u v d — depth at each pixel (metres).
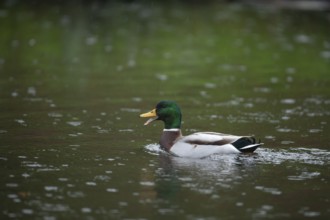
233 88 21.30
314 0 46.75
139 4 45.91
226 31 35.03
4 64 24.75
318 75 23.84
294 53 28.66
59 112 17.25
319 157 13.25
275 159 13.05
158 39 32.19
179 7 44.91
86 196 10.89
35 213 10.13
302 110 18.09
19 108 17.59
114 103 18.59
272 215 10.18
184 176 11.98
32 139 14.48
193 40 32.09
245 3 47.19
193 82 22.22
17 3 44.09
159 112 13.91
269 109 18.20
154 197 10.88
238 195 11.02
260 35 33.75
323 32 34.75
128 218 9.98
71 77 22.56
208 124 16.39
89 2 45.91
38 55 26.95
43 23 35.91
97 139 14.60
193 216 10.09
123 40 31.47
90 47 29.31
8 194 10.95
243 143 13.08
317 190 11.29
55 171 12.20
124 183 11.56
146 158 13.12
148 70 24.39
